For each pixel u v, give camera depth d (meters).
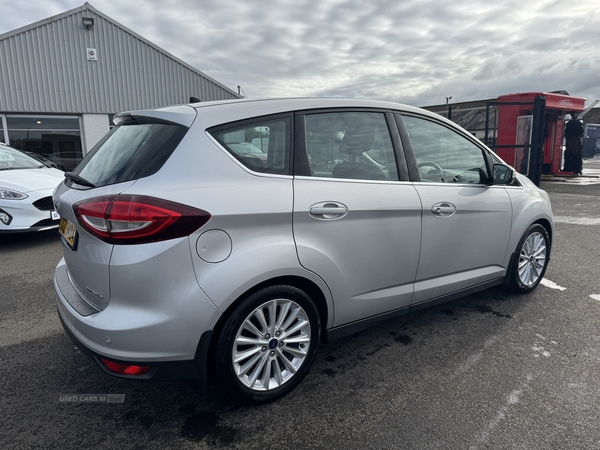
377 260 2.71
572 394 2.46
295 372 2.46
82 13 15.88
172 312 2.01
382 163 2.80
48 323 3.50
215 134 2.24
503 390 2.51
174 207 1.99
